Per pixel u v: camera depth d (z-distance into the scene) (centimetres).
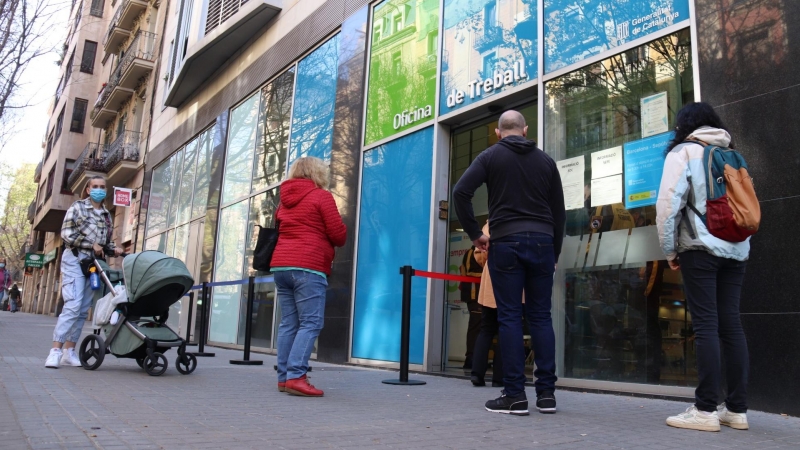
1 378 464
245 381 526
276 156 1090
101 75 3111
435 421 344
